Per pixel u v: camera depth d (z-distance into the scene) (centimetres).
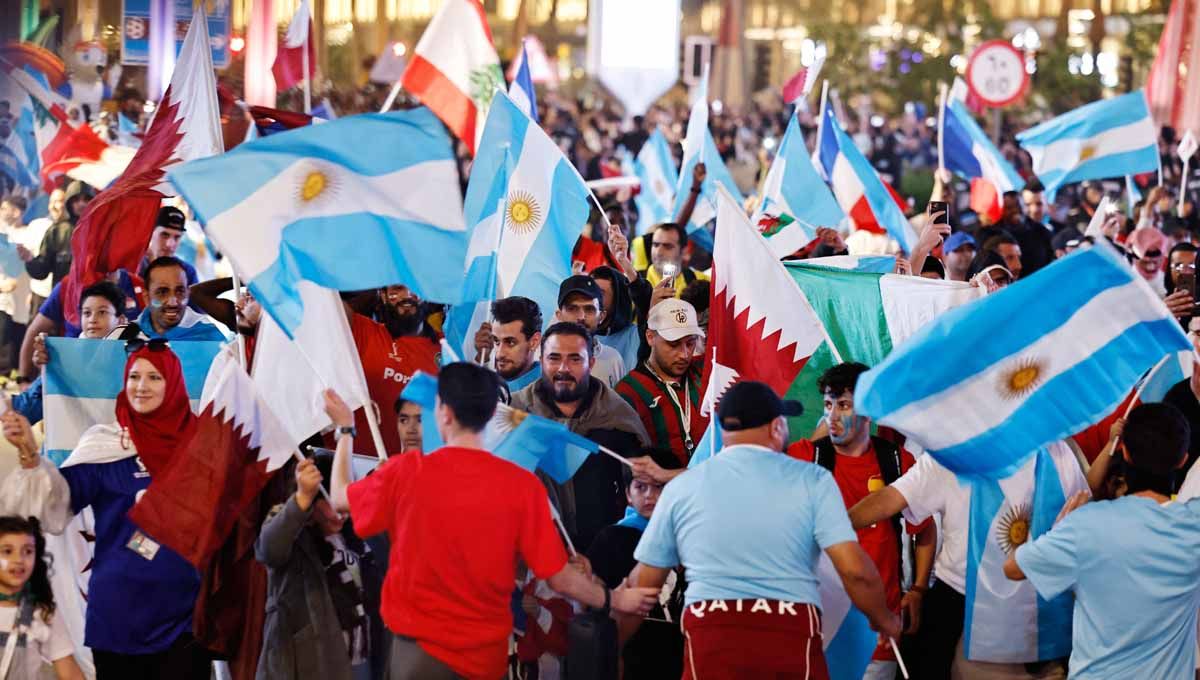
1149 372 920
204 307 1068
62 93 2425
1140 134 1772
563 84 4284
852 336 965
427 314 1118
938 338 692
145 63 2498
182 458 784
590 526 828
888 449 806
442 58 1045
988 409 706
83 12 2739
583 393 850
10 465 1344
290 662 773
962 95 2741
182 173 736
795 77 1536
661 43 3653
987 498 765
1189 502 687
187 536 775
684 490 690
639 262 1484
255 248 743
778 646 661
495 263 994
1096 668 686
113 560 804
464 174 2702
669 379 943
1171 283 1441
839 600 780
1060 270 689
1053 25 4034
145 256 1328
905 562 838
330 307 817
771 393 697
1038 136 1814
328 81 3547
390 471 689
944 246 1362
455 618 671
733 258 852
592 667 701
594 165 3044
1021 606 766
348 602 795
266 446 796
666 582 774
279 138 756
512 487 676
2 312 1667
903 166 3484
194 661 814
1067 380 709
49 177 1905
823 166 1538
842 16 4197
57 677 775
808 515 673
